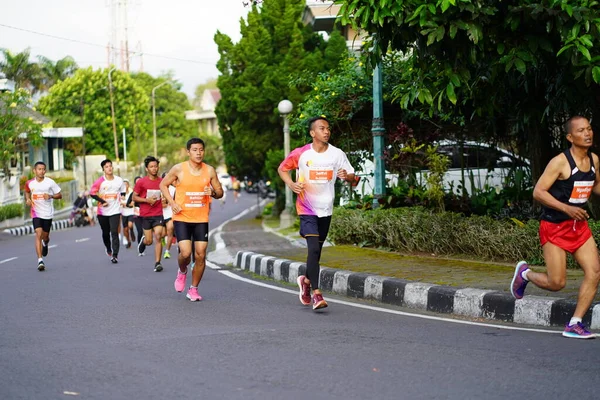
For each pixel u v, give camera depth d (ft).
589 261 26.05
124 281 44.55
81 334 27.78
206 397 19.44
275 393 19.74
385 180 57.52
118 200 57.52
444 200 52.29
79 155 230.27
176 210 34.83
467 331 27.84
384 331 27.73
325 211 32.14
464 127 58.70
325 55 111.45
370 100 61.11
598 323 27.96
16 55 207.92
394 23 33.37
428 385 20.42
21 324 30.17
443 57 33.94
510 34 33.58
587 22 30.14
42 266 52.11
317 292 31.86
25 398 19.53
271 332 27.50
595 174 25.95
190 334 27.25
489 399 19.20
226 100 123.24
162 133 276.00
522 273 27.94
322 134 31.53
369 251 48.44
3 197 130.41
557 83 39.19
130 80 244.01
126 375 21.63
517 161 60.13
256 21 119.14
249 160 122.72
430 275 36.81
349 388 20.17
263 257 47.39
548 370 21.88
